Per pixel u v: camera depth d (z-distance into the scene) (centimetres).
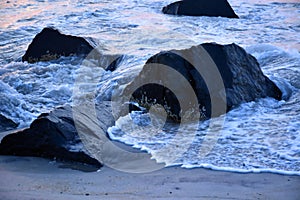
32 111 3109
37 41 4519
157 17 6706
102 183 2000
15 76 3844
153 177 2102
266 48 4653
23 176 2062
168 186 1977
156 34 5538
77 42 4434
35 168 2184
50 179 2033
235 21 6444
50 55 4462
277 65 4116
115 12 7056
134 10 7225
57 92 3531
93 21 6391
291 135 2661
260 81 3325
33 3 7994
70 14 6900
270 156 2391
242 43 5103
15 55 4772
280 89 3397
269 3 7806
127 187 1950
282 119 2920
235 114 3022
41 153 2333
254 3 7831
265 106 3148
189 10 6850
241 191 1927
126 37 5353
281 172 2164
